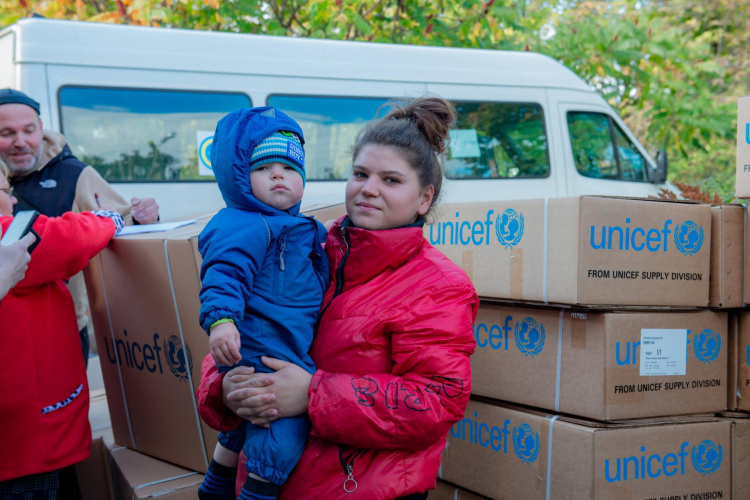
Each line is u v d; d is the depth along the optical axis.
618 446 2.03
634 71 9.83
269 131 1.79
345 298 1.74
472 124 6.61
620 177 7.36
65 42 5.27
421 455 1.70
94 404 3.64
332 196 6.00
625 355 2.06
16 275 1.99
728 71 11.97
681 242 2.17
